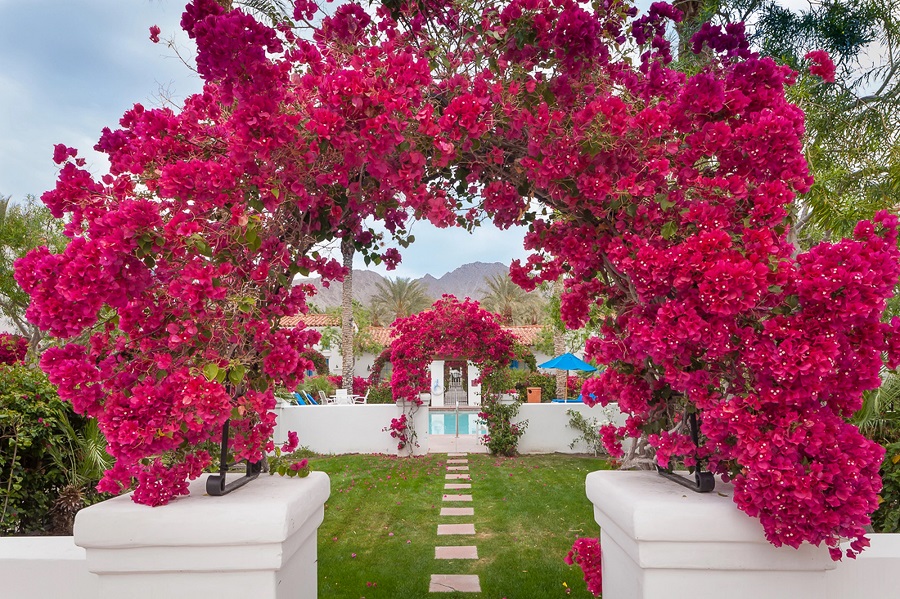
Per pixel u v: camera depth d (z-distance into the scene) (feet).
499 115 6.95
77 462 15.75
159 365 5.93
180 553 6.03
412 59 6.55
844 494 5.37
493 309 106.93
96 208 6.36
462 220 9.53
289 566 6.65
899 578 7.09
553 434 37.11
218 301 6.33
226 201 6.37
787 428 5.59
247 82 6.23
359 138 6.32
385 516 21.30
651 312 6.60
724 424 5.97
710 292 5.62
